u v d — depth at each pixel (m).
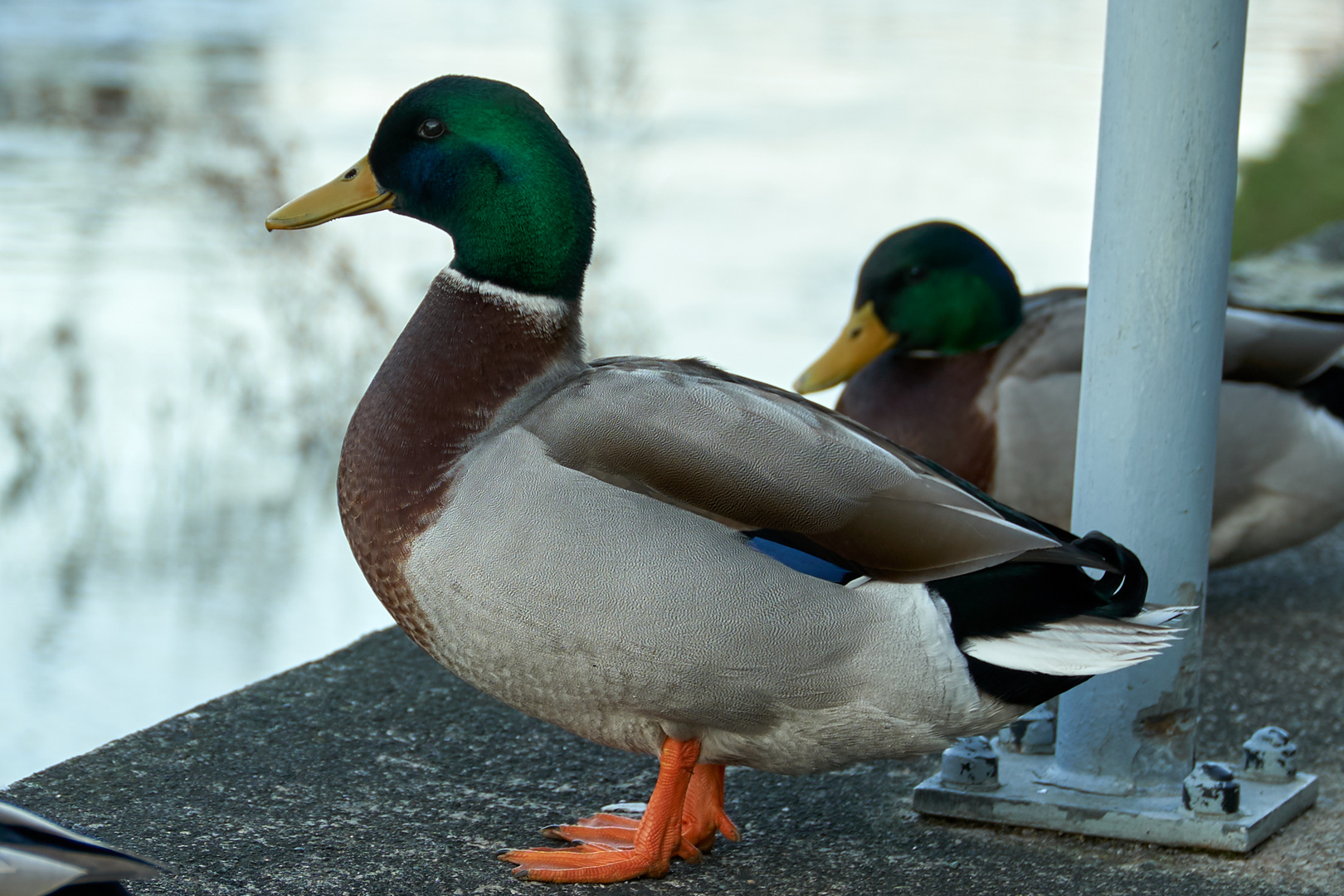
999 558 3.06
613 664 3.21
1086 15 36.28
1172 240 3.58
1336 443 5.35
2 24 23.98
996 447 5.34
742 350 12.04
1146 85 3.54
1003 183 18.61
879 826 3.74
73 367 10.31
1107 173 3.63
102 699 6.81
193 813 3.65
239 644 7.57
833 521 3.17
